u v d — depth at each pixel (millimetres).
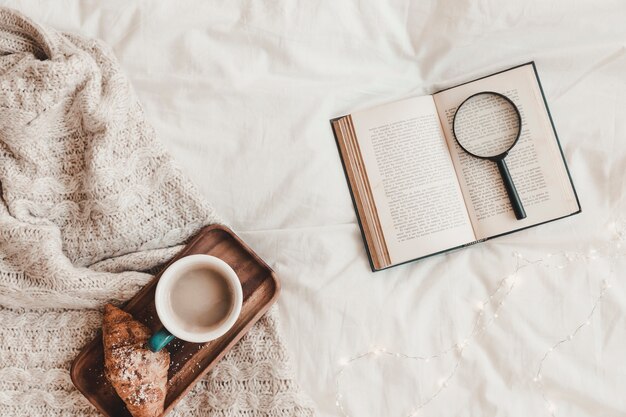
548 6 903
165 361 804
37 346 844
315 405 860
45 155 847
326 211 885
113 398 828
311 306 869
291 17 895
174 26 885
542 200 900
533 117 902
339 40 908
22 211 843
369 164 896
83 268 842
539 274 898
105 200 831
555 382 869
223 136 885
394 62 932
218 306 777
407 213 894
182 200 857
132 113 851
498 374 876
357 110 917
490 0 899
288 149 883
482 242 917
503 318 886
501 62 926
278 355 850
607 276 894
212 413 855
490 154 903
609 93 914
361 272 889
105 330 797
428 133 907
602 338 880
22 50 857
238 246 853
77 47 850
